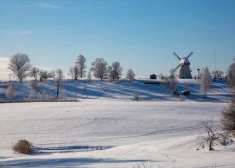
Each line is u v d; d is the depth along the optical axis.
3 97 105.56
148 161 19.89
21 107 66.88
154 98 112.25
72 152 32.16
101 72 149.88
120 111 57.62
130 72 147.25
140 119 51.62
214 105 64.62
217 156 20.25
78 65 167.50
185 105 64.19
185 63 151.38
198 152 22.33
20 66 141.75
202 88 119.50
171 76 131.00
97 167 17.12
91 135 42.44
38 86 121.44
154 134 43.72
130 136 42.28
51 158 22.42
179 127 47.50
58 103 72.31
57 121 50.06
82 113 55.81
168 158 21.09
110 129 45.78
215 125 47.84
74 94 116.44
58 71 135.62
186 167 16.20
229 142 23.69
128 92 122.62
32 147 33.44
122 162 19.64
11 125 47.66
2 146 35.03
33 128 45.94
